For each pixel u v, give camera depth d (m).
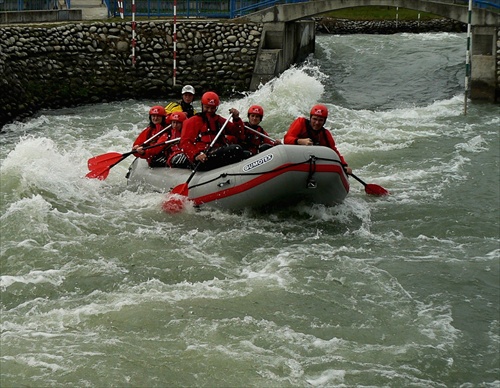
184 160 10.62
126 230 9.48
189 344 6.91
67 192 10.70
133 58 19.20
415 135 14.70
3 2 21.03
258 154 9.66
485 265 8.72
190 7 21.25
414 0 19.64
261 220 9.87
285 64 20.83
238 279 8.23
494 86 18.47
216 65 19.81
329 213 10.17
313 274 8.34
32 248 8.78
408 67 22.69
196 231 9.41
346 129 15.15
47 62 18.11
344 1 19.91
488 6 19.66
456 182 11.71
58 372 6.45
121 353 6.75
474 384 6.56
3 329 7.11
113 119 16.70
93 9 23.64
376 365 6.73
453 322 7.50
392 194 11.10
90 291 7.92
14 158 11.21
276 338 7.06
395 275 8.42
